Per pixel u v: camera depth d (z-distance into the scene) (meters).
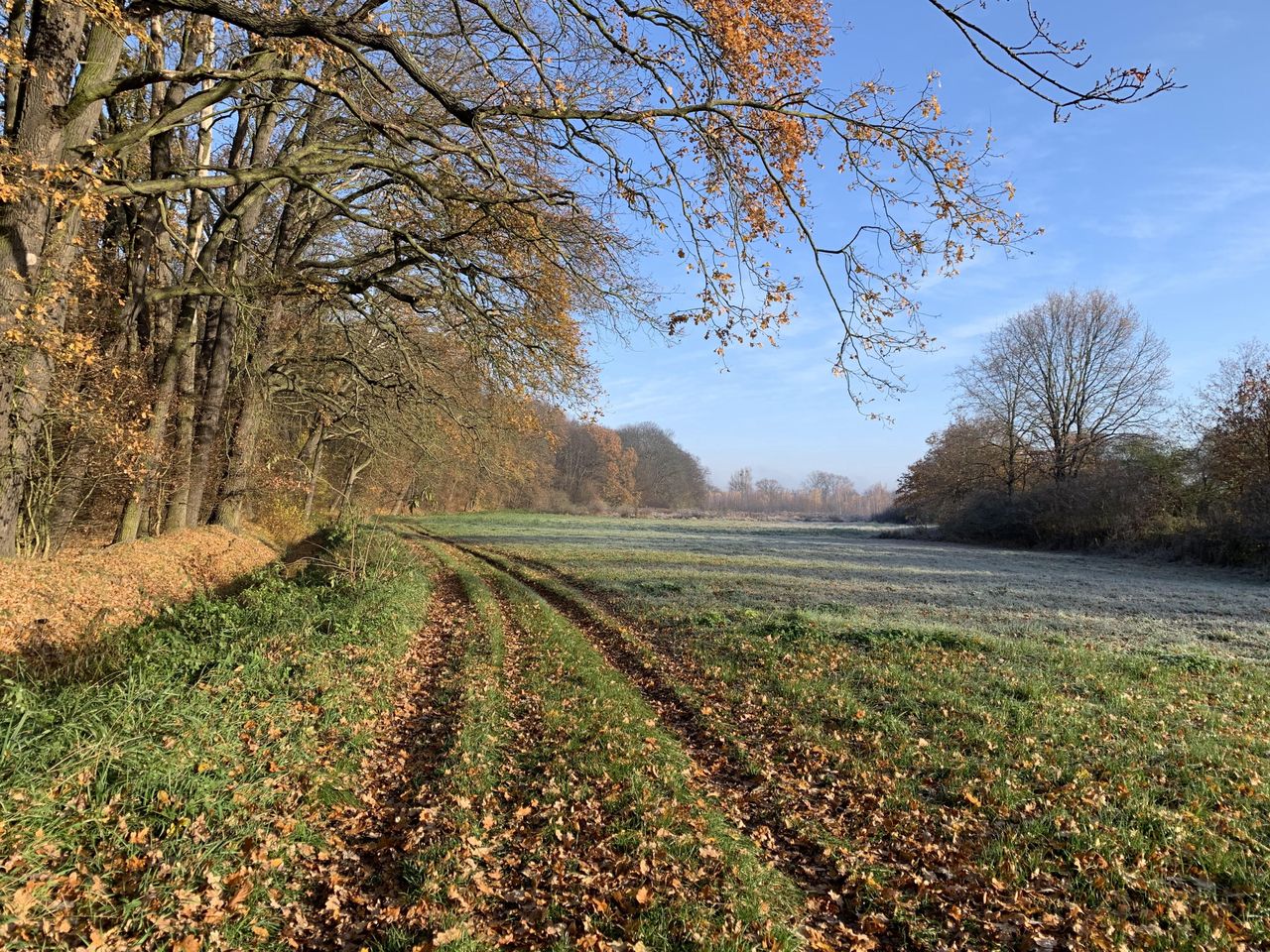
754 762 7.02
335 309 18.59
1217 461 33.88
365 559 15.52
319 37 8.34
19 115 9.10
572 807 5.79
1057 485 42.72
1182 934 4.12
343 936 4.18
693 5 8.12
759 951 4.02
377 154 12.48
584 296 13.52
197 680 7.10
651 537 44.69
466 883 4.64
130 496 15.45
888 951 4.21
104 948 3.55
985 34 5.46
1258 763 6.56
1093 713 8.05
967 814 5.69
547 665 10.33
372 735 7.26
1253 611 16.31
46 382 10.38
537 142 10.77
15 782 4.21
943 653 10.84
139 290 15.77
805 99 8.69
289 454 28.25
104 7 7.18
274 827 5.14
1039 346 47.91
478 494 66.50
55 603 9.92
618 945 4.06
